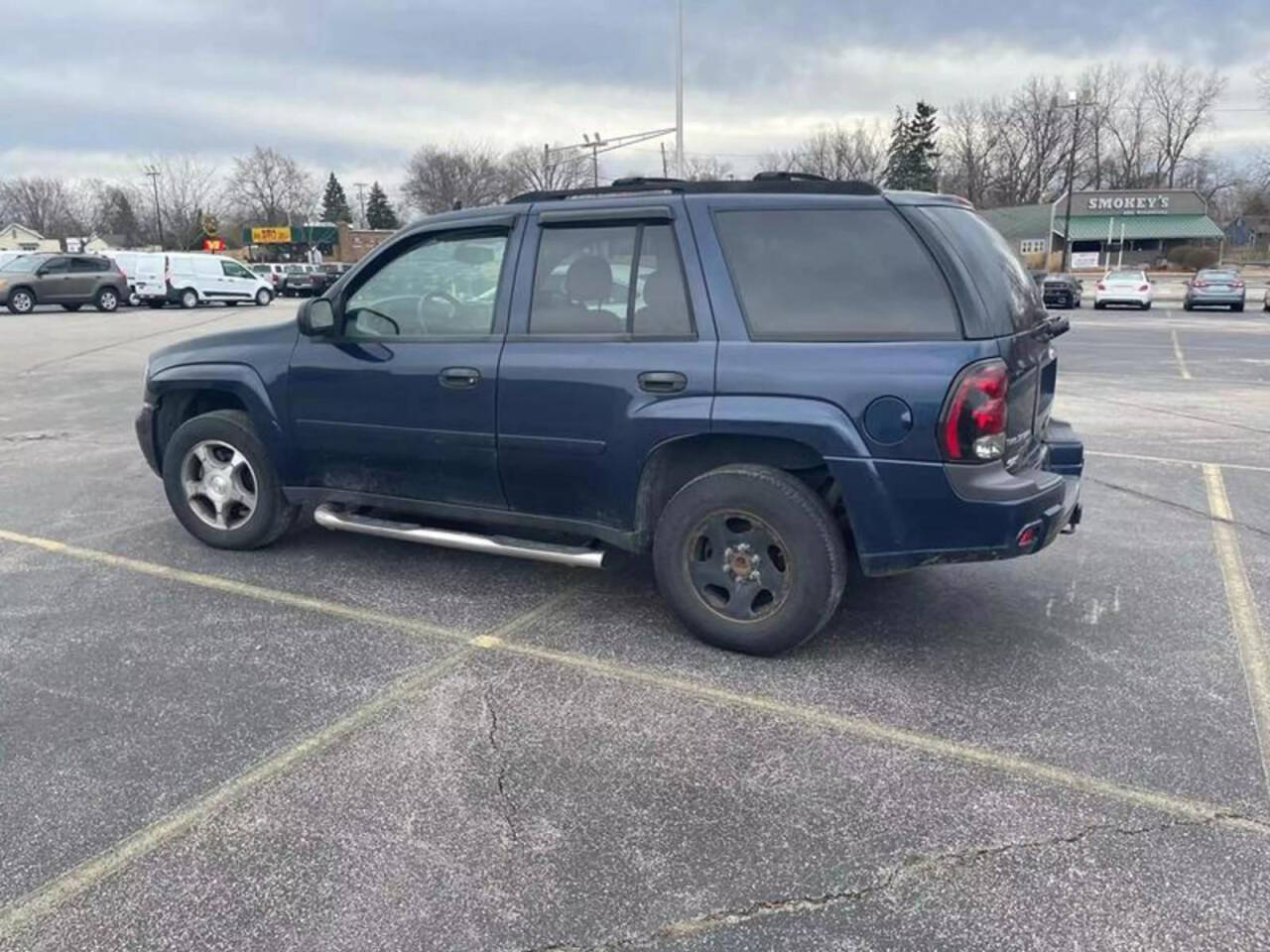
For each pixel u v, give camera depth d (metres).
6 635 3.96
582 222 3.86
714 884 2.43
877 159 72.31
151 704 3.36
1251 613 4.19
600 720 3.25
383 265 4.30
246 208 88.56
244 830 2.64
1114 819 2.68
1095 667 3.64
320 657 3.75
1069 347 17.89
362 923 2.29
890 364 3.35
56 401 10.84
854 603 4.33
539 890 2.40
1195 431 8.77
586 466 3.87
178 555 5.00
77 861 2.51
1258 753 3.02
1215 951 2.18
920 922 2.29
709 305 3.61
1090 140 81.69
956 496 3.33
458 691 3.47
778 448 3.67
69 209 99.38
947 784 2.85
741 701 3.39
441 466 4.22
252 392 4.64
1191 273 58.12
